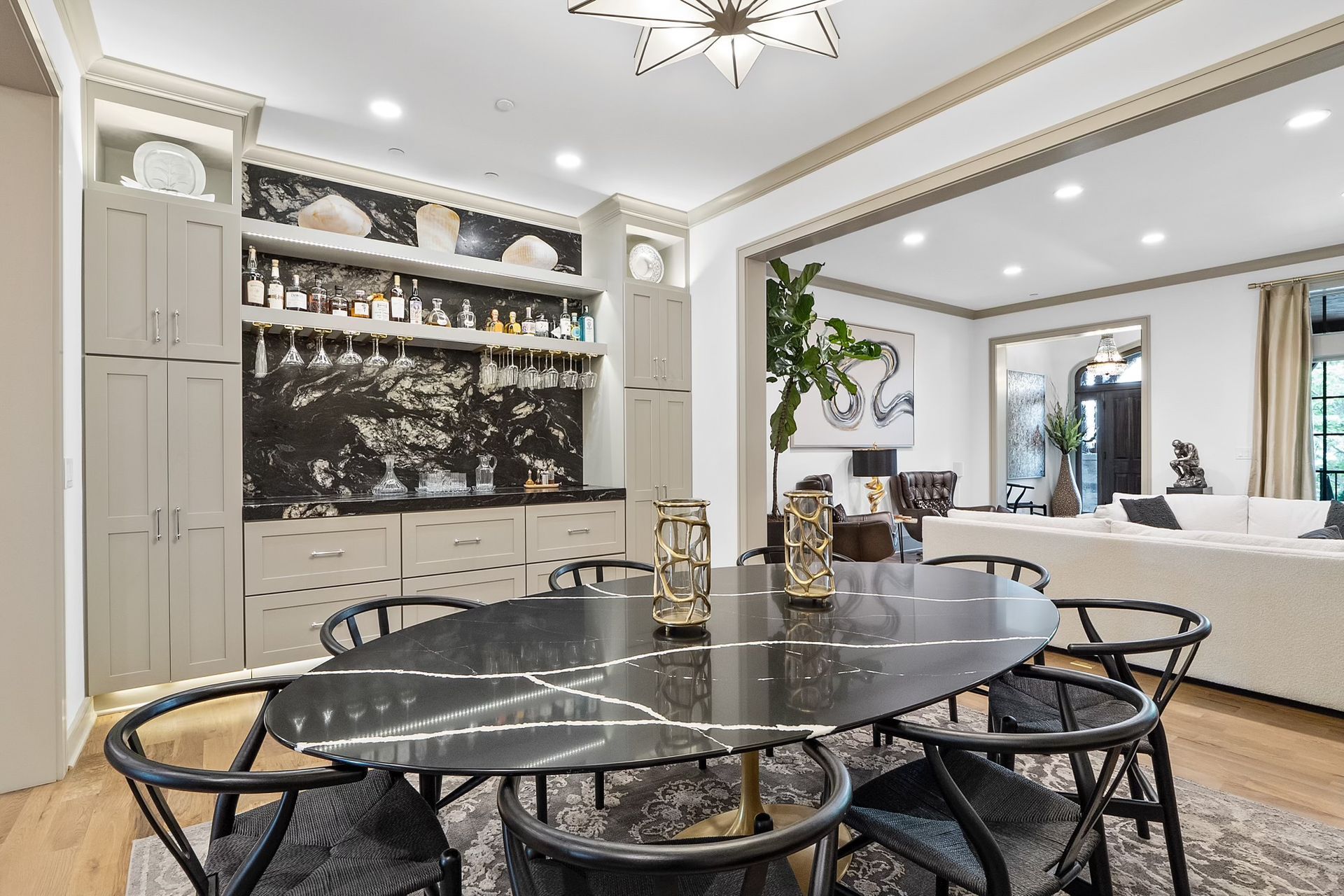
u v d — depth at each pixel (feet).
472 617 5.64
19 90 7.22
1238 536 10.07
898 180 10.43
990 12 8.01
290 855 3.69
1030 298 24.38
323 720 3.52
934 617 5.45
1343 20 6.34
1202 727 8.71
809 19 7.10
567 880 3.08
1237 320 19.76
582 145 11.38
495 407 13.93
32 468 7.24
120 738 3.29
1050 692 5.96
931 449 24.82
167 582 9.18
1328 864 5.74
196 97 9.46
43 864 5.83
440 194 13.14
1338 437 19.83
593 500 13.23
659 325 14.25
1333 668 8.67
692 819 6.45
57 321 7.36
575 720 3.48
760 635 5.01
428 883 3.48
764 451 13.76
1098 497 30.50
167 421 9.21
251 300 10.44
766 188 12.69
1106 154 12.41
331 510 10.47
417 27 8.23
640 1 6.44
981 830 3.22
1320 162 12.76
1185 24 7.39
